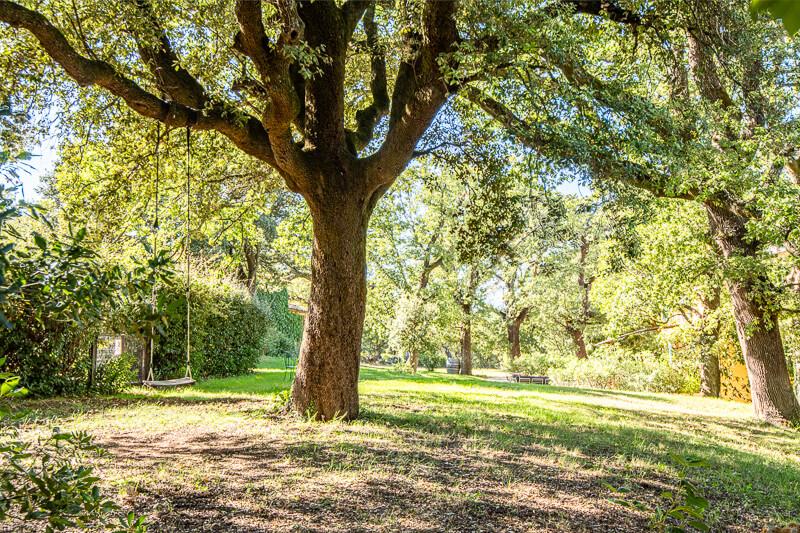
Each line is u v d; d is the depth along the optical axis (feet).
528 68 27.30
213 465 18.48
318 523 13.96
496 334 114.52
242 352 62.28
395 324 82.64
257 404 33.40
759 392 45.44
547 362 106.22
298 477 17.54
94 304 6.84
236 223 45.85
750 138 40.83
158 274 7.29
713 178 36.63
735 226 45.83
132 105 24.22
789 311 44.14
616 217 33.94
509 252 39.63
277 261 99.50
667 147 29.32
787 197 36.29
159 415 28.19
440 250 84.28
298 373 28.96
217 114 26.63
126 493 14.93
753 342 45.93
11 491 6.82
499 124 38.91
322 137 28.43
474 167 39.19
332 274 28.53
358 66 39.09
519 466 20.74
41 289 6.49
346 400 28.71
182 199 40.04
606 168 27.63
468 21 25.79
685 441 30.60
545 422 33.42
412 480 17.92
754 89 41.65
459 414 33.83
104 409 29.76
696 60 42.86
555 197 42.34
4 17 19.72
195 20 26.03
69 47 21.38
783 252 53.57
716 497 18.90
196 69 28.02
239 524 13.55
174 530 12.89
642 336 84.28
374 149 44.01
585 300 102.01
